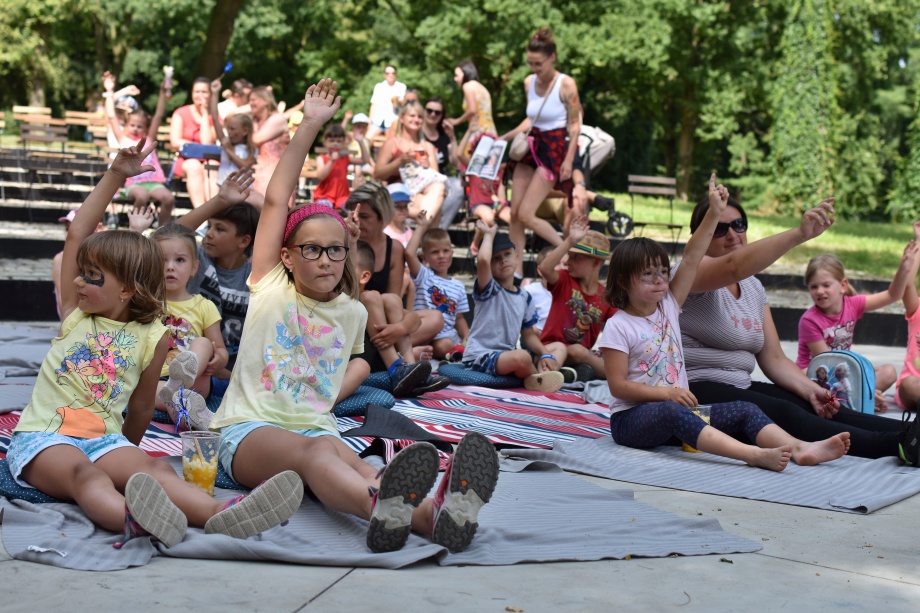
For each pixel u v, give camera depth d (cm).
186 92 3369
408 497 247
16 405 439
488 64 2884
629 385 422
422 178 1012
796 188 2991
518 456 395
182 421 374
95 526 270
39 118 1627
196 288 452
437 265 688
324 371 321
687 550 269
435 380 550
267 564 245
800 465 394
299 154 323
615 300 434
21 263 1012
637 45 2756
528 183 910
